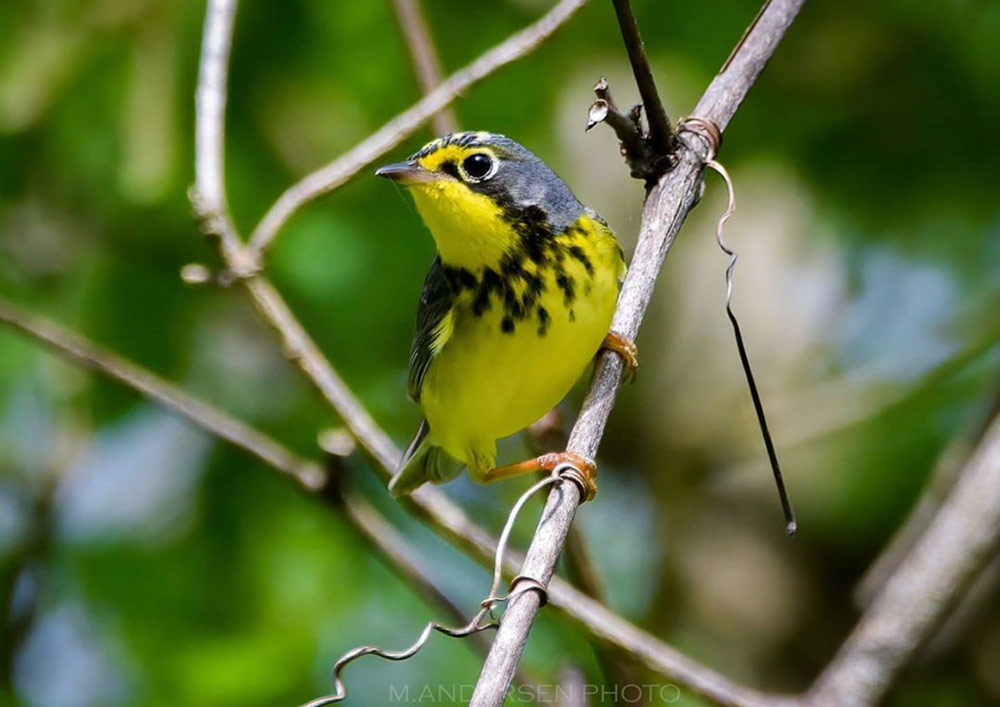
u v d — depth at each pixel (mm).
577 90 12984
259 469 12961
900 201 13352
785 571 13930
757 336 14438
